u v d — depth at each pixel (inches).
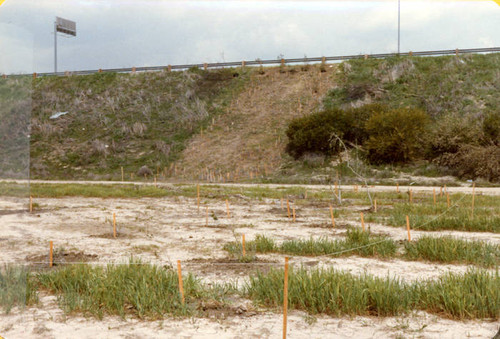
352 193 962.1
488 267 326.6
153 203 819.4
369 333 207.6
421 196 887.1
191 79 2413.9
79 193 951.6
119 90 2444.6
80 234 472.1
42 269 301.4
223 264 337.4
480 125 1455.5
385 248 374.9
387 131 1499.8
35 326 207.3
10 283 189.8
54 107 2367.1
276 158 1724.9
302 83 2233.0
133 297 246.1
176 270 312.5
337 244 397.7
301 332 208.8
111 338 200.4
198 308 241.3
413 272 315.9
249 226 538.3
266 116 2048.5
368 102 1935.3
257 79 2349.9
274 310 239.8
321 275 260.2
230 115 2112.5
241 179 1577.3
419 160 1466.5
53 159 1963.6
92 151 1984.5
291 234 481.4
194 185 1316.4
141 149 1969.7
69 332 205.0
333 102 2030.0
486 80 1947.6
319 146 1626.5
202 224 559.5
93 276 272.7
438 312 234.7
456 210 604.4
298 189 1095.6
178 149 1925.4
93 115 2271.2
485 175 1286.9
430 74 2049.7
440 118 1715.1
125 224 551.2
